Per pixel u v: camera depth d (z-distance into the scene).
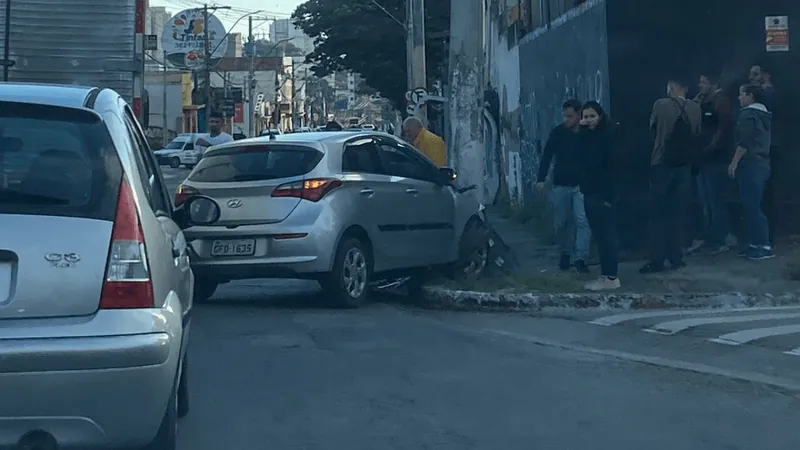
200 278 10.99
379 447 6.10
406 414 6.79
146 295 4.68
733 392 7.42
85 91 5.26
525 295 11.07
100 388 4.50
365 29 42.59
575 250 12.52
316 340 9.12
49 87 5.25
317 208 10.57
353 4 43.22
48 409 4.45
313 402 7.07
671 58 13.55
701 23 13.53
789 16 13.55
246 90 84.94
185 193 10.88
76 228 4.62
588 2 14.96
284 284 13.11
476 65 14.12
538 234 16.83
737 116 13.56
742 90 12.45
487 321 10.30
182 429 6.41
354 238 10.99
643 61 13.53
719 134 13.04
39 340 4.45
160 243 4.98
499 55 27.05
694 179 13.11
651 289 11.34
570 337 9.40
